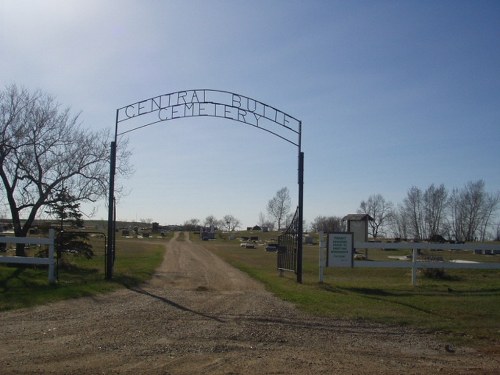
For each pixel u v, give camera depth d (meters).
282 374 7.66
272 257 43.09
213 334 10.26
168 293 16.64
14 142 25.66
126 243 62.84
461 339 10.46
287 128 21.41
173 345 9.25
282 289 18.03
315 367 8.09
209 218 139.12
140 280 20.45
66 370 7.62
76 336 9.85
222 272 25.88
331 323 11.85
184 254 43.09
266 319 12.10
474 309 14.05
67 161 27.19
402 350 9.48
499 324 11.98
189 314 12.56
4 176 25.30
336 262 20.11
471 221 82.19
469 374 7.98
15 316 11.82
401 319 12.40
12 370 7.57
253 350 9.08
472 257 47.06
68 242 26.61
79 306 13.47
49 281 17.83
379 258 41.69
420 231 85.00
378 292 17.78
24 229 26.08
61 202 27.27
